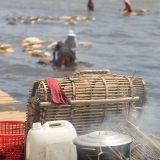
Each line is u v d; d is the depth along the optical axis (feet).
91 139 21.08
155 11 175.73
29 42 89.92
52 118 25.96
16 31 111.14
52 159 22.16
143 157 24.27
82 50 83.87
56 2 217.36
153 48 87.30
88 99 26.63
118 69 66.85
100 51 83.20
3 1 214.48
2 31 110.22
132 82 28.25
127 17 150.82
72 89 26.40
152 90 52.54
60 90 25.79
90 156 20.74
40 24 127.95
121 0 237.25
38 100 25.40
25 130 25.91
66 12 167.22
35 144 21.93
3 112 38.42
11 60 71.87
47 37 101.45
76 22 133.39
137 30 115.85
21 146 25.13
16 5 195.31
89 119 26.86
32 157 22.13
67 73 64.23
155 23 133.39
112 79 27.81
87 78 27.37
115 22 134.62
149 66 69.05
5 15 153.17
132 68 67.46
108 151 20.62
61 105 25.70
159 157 24.32
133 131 26.81
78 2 220.23
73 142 21.49
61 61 68.18
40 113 25.63
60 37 102.06
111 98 27.09
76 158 22.52
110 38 101.30
